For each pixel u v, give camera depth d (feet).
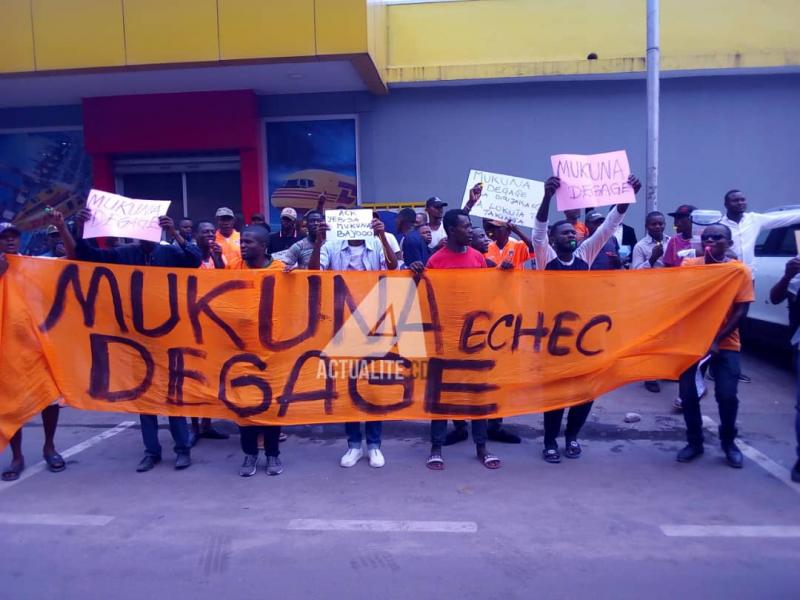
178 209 40.29
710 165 37.06
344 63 32.32
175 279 18.72
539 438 20.89
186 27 31.48
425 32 37.88
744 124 36.81
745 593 12.25
